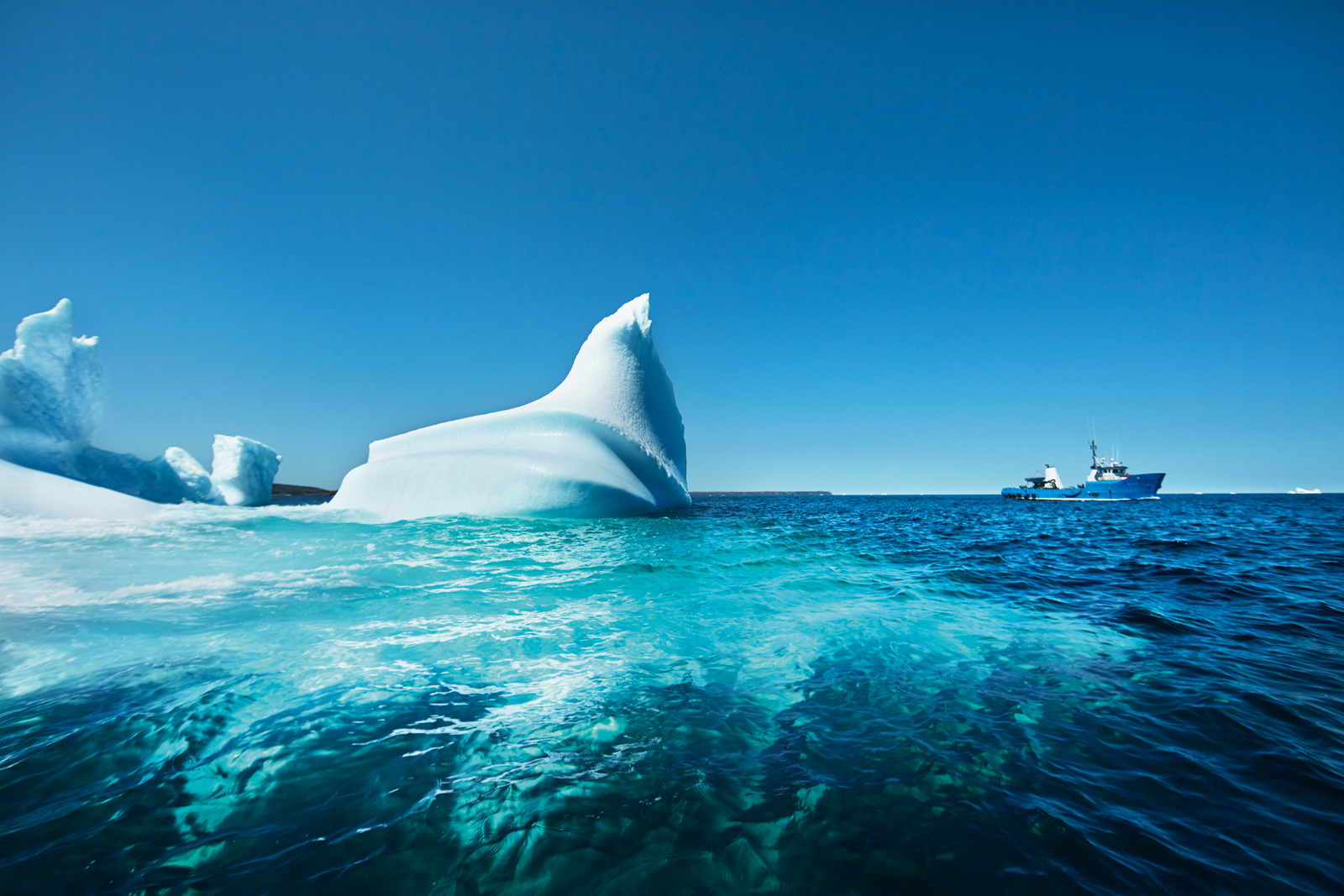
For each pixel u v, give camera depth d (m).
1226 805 1.82
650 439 18.55
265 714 2.42
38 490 9.81
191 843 1.61
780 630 3.79
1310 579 5.76
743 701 2.64
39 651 3.08
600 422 16.56
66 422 18.39
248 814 1.75
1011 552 8.05
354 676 2.86
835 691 2.77
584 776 1.98
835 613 4.24
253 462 27.45
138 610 3.88
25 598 4.10
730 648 3.40
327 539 7.59
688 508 19.11
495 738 2.25
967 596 4.87
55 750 2.07
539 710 2.51
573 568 5.89
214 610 3.92
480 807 1.80
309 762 2.05
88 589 4.41
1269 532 11.73
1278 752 2.14
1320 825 1.72
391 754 2.11
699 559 6.61
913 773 2.01
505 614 4.06
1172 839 1.66
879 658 3.25
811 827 1.71
